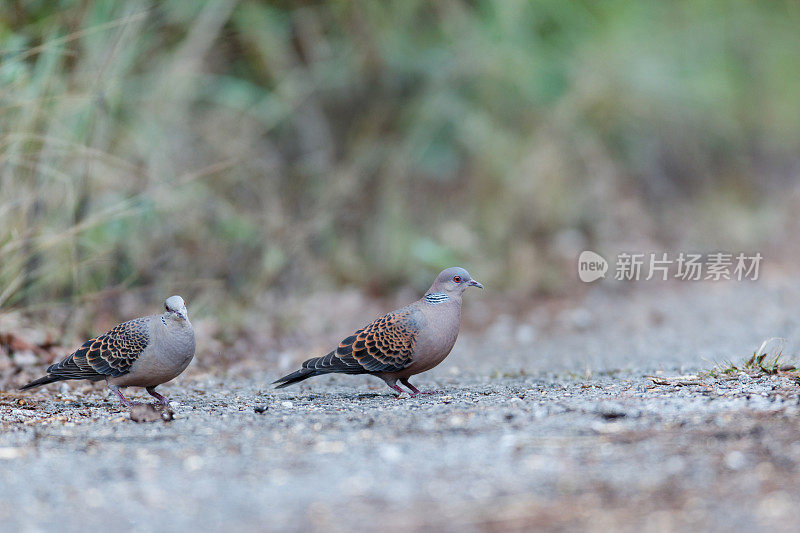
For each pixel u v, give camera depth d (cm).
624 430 688
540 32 2262
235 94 1753
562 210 1989
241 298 1440
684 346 1322
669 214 2217
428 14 2134
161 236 1416
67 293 1266
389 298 1712
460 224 1902
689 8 2519
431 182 2033
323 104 1980
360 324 1544
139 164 1436
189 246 1448
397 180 1859
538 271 1823
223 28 1794
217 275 1431
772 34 2778
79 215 1230
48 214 1252
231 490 587
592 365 1174
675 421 704
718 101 2475
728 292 1794
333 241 1725
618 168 2228
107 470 638
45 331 1200
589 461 618
